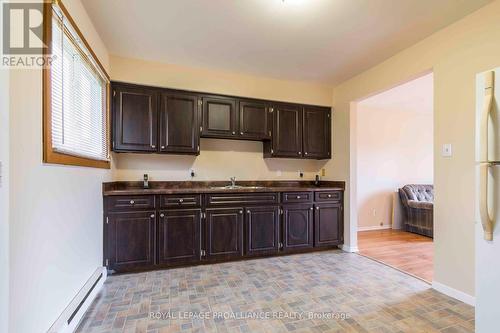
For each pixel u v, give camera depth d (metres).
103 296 2.17
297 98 3.71
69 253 1.74
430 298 2.18
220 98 3.30
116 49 2.74
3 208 1.07
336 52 2.79
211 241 2.96
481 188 1.38
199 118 3.19
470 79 2.12
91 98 2.29
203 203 2.94
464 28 2.16
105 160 2.64
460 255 2.17
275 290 2.30
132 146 2.89
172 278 2.56
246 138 3.50
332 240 3.53
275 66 3.17
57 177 1.57
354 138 3.57
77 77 1.96
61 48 1.65
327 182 3.95
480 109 1.41
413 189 4.99
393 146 5.25
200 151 3.49
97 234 2.40
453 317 1.89
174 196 2.83
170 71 3.09
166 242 2.78
